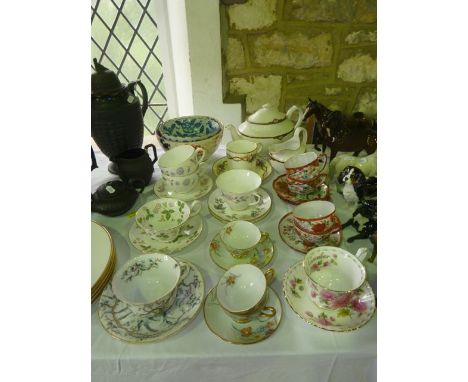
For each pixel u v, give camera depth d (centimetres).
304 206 79
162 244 82
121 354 58
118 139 99
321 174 94
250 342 58
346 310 62
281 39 133
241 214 90
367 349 57
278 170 108
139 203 98
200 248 81
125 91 97
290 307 65
